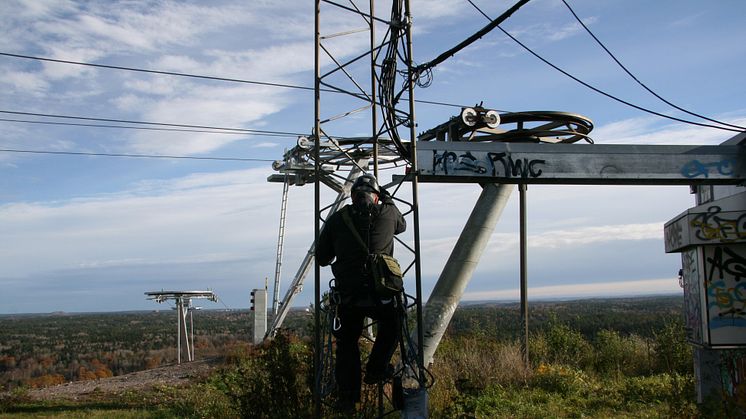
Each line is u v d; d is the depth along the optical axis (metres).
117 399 16.92
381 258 6.50
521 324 18.14
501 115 16.11
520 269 18.34
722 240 8.24
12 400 16.52
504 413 11.76
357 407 8.95
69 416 14.20
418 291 7.50
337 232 6.82
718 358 8.76
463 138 16.14
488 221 17.16
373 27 9.52
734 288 8.25
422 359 7.18
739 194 9.20
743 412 7.05
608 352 18.77
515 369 15.55
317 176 8.23
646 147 9.66
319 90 8.61
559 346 19.11
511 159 9.34
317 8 8.76
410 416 6.79
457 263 17.05
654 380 14.78
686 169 9.61
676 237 9.02
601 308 74.50
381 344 6.76
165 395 16.88
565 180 9.53
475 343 18.05
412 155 7.91
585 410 12.31
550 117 16.45
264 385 9.91
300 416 9.41
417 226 7.70
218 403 13.10
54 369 52.00
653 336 19.97
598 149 9.54
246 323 118.56
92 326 132.75
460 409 10.52
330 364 7.48
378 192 7.03
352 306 6.59
